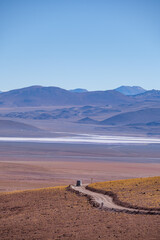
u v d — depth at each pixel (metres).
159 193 59.78
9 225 49.62
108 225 43.78
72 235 41.22
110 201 58.97
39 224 48.50
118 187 69.38
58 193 70.62
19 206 63.22
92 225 44.78
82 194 66.31
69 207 57.69
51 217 51.94
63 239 40.00
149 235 37.75
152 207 49.75
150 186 66.88
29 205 63.22
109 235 39.56
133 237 37.69
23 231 45.78
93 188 70.94
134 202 54.25
